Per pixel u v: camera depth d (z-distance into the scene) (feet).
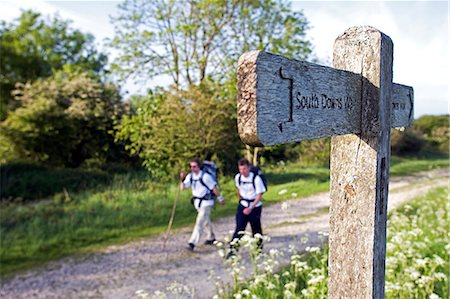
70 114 46.16
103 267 18.04
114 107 50.14
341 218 6.10
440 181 44.21
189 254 19.44
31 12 94.32
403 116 7.92
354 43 5.90
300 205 31.40
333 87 5.20
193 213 28.73
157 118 35.32
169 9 39.55
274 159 59.62
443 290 10.04
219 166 40.57
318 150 60.23
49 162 46.70
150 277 16.58
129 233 23.71
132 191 34.45
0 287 15.90
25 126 44.27
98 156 49.44
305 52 36.88
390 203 29.63
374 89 5.76
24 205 32.04
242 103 3.99
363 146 5.89
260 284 10.99
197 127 34.88
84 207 29.09
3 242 20.93
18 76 88.17
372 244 5.79
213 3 37.24
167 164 36.88
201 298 13.87
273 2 37.63
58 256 19.65
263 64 3.97
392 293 9.84
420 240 15.51
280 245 19.77
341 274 6.10
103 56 102.73
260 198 16.65
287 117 4.34
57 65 95.71
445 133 93.71
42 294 15.19
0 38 90.02
